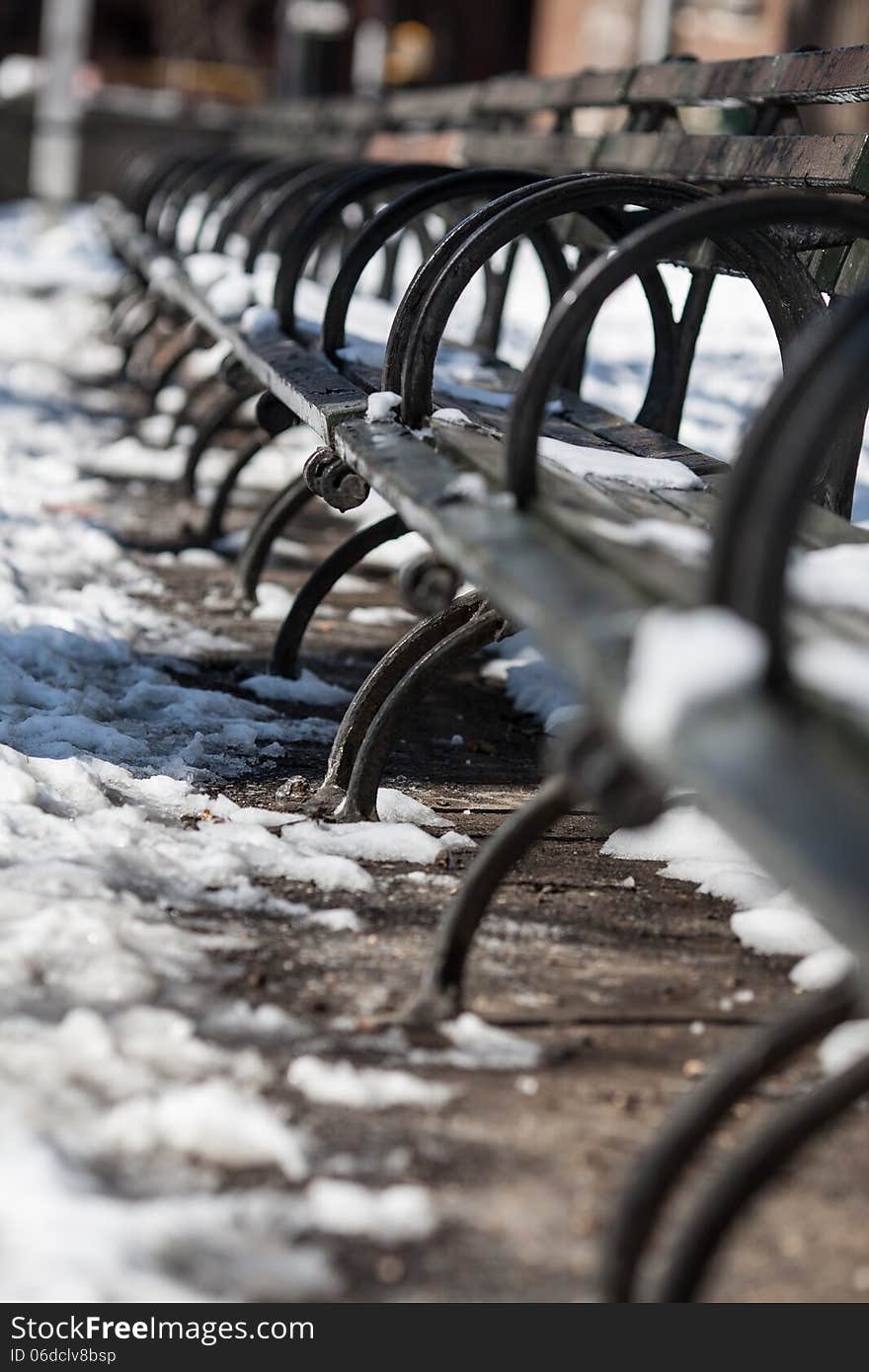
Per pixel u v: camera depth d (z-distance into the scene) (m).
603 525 6.41
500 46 94.50
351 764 9.51
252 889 7.82
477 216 9.59
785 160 10.76
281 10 66.12
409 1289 4.91
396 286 26.50
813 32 41.34
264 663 12.29
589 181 9.17
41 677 11.25
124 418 23.41
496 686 12.38
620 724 4.35
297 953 7.19
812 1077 6.41
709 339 20.70
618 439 9.76
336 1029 6.49
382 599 14.58
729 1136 5.89
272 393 12.10
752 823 3.65
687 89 13.77
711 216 6.40
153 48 101.62
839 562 6.57
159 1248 4.91
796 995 7.12
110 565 14.95
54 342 30.67
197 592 14.35
